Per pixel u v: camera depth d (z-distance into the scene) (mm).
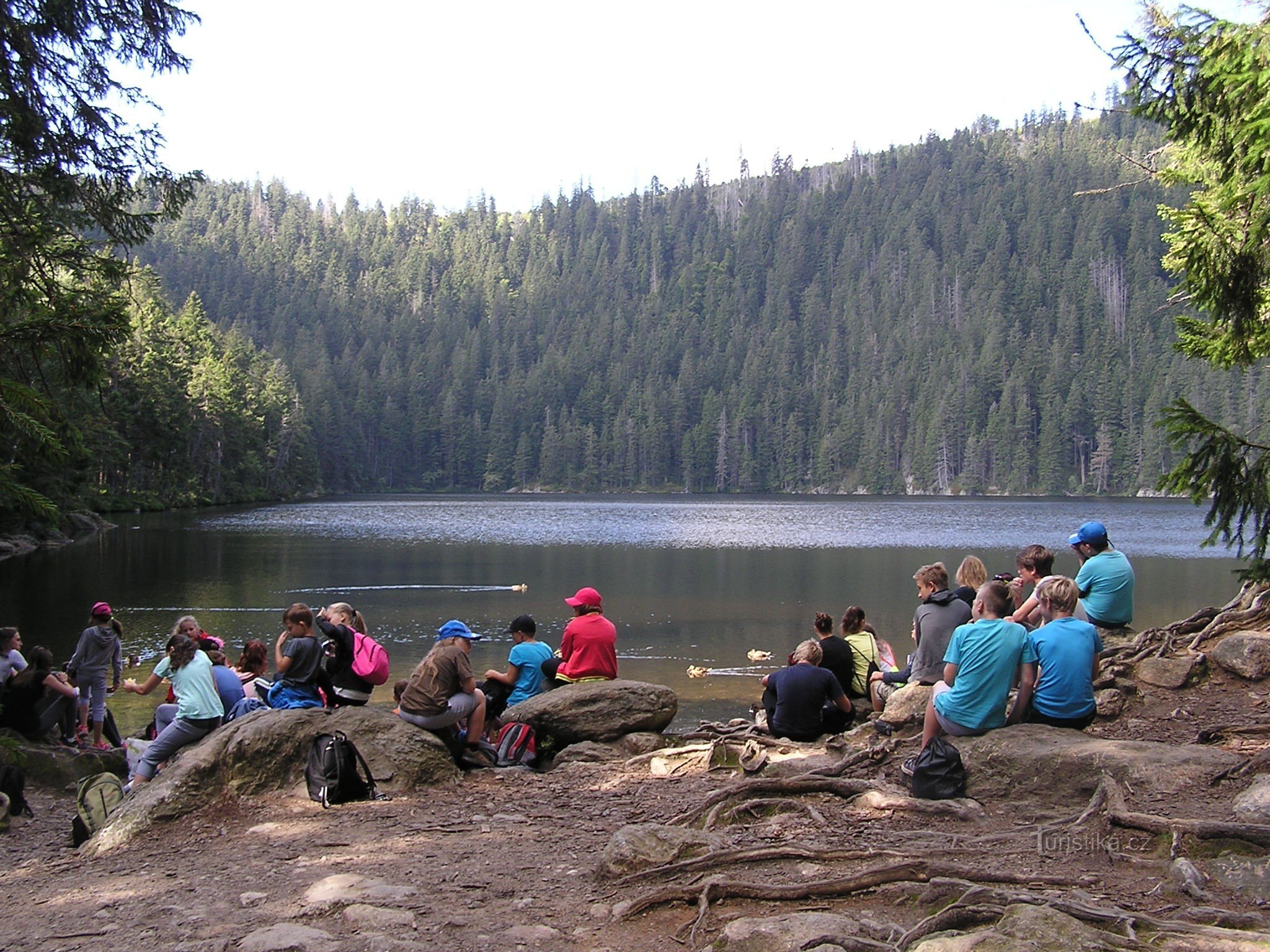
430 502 107500
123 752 8844
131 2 7738
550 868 4824
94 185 8086
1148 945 3311
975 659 5613
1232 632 8188
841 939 3500
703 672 15977
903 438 161250
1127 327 179375
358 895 4414
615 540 48500
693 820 5527
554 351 198250
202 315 98375
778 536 52938
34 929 4211
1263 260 6680
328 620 7758
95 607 10422
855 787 5598
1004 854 4426
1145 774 4867
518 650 9570
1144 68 6426
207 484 83688
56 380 7371
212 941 3926
